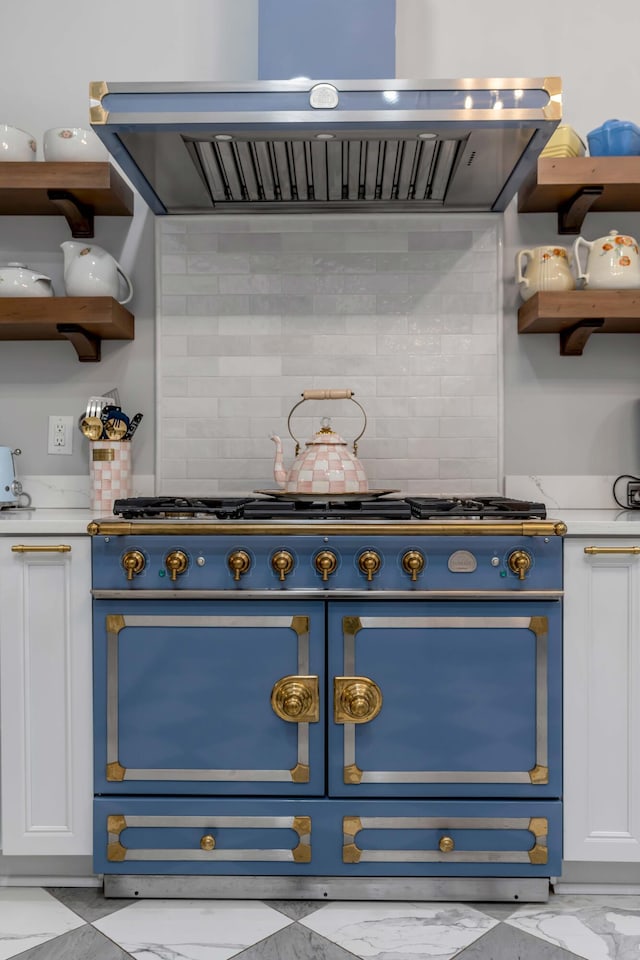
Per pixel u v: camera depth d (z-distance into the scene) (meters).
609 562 1.64
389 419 2.19
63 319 1.95
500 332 2.18
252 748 1.61
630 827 1.64
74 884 1.70
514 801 1.61
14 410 2.21
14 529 1.65
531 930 1.52
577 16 2.20
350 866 1.61
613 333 2.19
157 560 1.61
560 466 2.20
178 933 1.51
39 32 2.21
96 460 2.03
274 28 1.85
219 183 2.00
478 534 1.59
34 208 2.13
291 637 1.61
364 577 1.60
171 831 1.62
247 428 2.20
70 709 1.66
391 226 2.18
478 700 1.61
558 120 1.62
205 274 2.19
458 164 1.86
